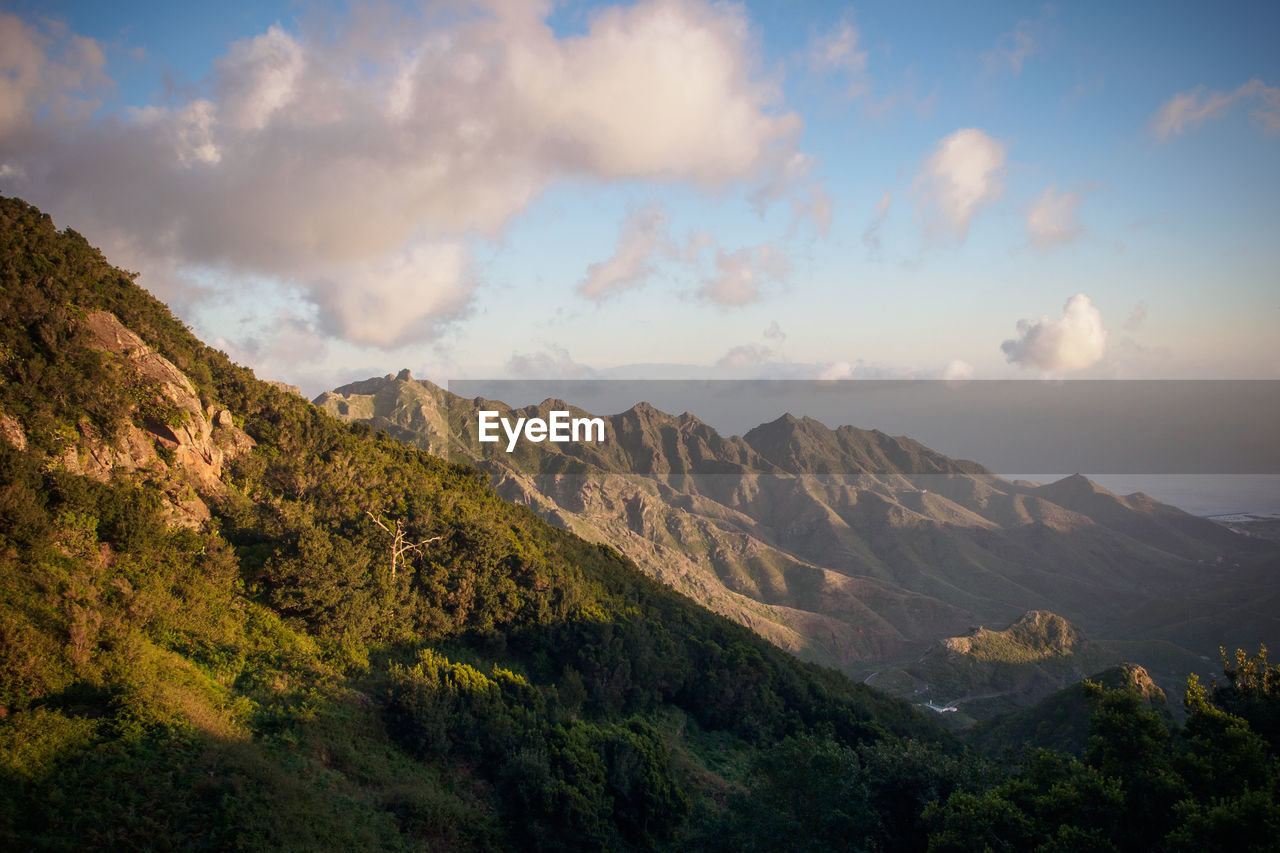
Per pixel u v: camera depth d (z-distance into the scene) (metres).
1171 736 27.91
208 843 20.83
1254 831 19.27
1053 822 24.39
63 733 21.80
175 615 31.47
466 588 45.88
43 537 28.98
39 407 34.34
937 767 31.81
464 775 31.75
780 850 26.12
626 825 33.22
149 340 46.31
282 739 27.47
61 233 49.78
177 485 38.47
